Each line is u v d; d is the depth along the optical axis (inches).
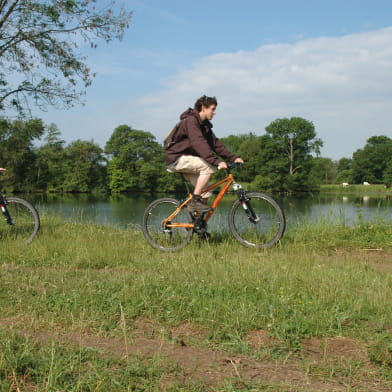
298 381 81.0
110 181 2992.1
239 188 209.8
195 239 216.1
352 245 232.4
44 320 109.3
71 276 159.8
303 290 135.1
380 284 145.4
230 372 84.1
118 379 77.6
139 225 286.4
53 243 218.2
